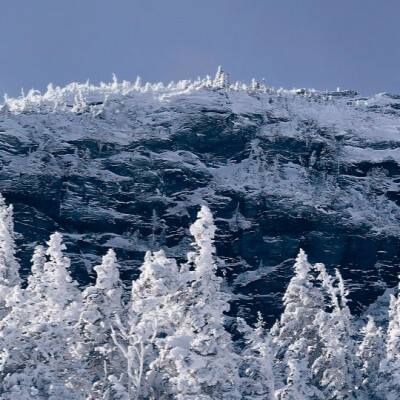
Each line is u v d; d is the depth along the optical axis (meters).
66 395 132.50
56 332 147.00
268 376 147.00
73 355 159.12
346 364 185.12
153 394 154.50
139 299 145.38
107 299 169.12
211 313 135.75
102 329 165.12
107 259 175.62
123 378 162.38
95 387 156.75
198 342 133.00
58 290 178.75
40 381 134.12
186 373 132.50
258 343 150.62
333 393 179.00
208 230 142.62
